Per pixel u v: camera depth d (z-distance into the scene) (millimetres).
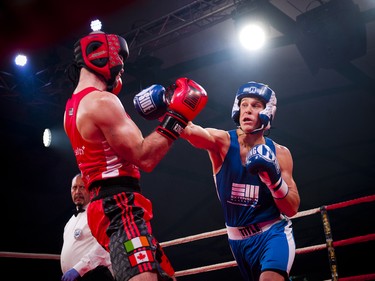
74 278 3160
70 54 8031
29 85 7988
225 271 12297
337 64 6906
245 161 3008
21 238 9836
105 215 2100
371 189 11320
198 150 10109
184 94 2211
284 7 7074
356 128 9586
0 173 8867
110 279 3258
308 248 3867
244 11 6488
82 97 2197
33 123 9000
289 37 7340
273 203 2979
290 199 2863
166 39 7316
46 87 8047
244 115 3045
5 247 9531
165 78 8281
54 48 7715
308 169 10969
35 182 9320
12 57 7680
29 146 8891
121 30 7750
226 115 9562
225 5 6680
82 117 2154
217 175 3082
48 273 10086
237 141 3082
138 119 9484
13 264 9609
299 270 11945
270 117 3035
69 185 9883
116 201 2109
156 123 9508
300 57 7891
